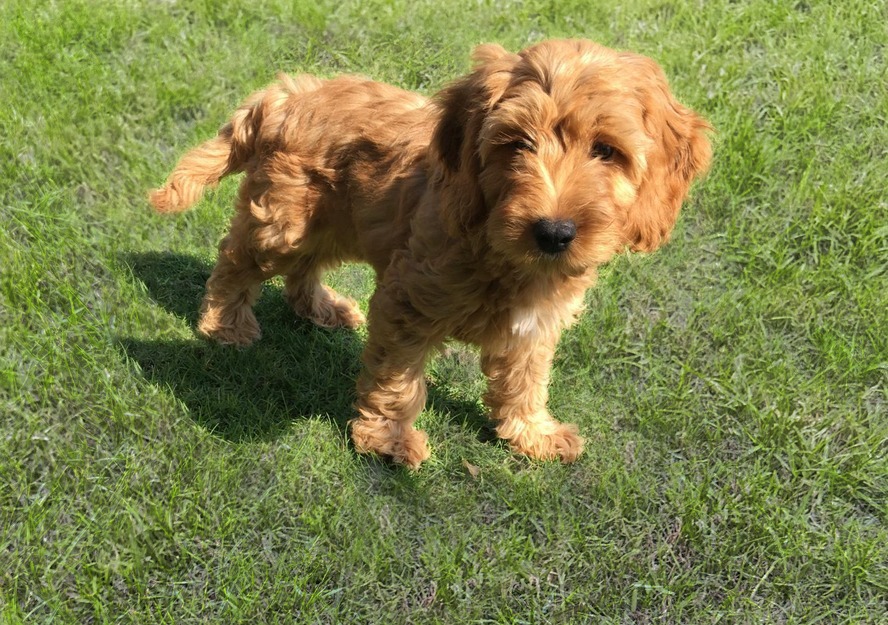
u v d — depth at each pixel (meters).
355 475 0.84
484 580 0.79
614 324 0.96
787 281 0.99
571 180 0.68
